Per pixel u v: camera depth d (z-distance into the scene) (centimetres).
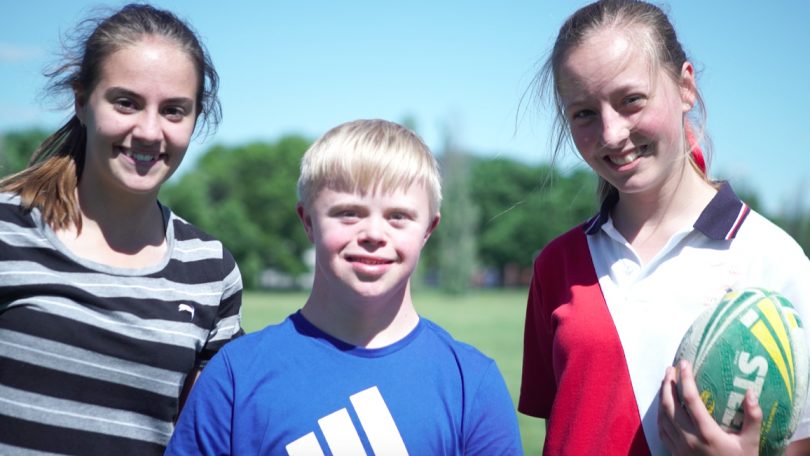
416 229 223
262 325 1941
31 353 233
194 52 256
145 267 256
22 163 4981
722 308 215
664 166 235
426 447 213
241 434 212
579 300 248
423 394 218
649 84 228
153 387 246
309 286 7094
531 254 7519
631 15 237
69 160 257
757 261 228
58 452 232
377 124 234
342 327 223
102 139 244
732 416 204
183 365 252
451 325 2305
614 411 232
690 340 216
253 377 218
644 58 229
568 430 238
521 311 3206
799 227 4634
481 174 7744
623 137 228
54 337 234
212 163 7244
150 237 264
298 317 230
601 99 230
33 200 247
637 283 239
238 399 215
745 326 208
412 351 224
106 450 238
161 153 252
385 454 211
